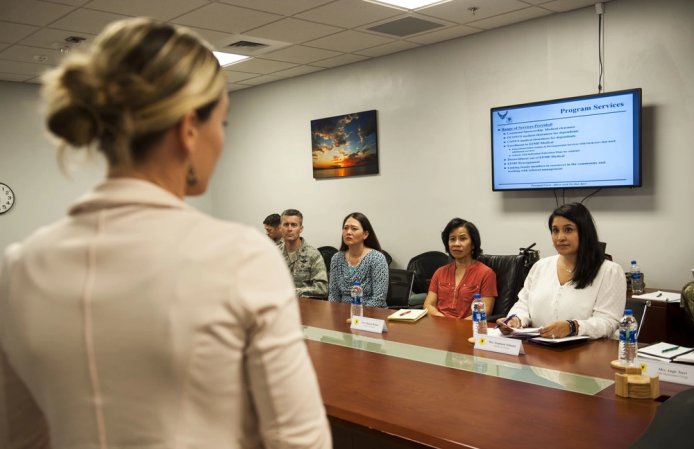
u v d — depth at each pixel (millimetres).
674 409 1215
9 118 6262
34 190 6398
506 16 4574
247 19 4434
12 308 677
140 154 671
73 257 661
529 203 4848
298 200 6770
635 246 4309
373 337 2582
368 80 5906
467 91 5156
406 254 5754
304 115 6582
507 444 1368
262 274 652
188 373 616
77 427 651
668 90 4062
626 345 1993
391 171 5805
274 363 641
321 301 3645
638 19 4152
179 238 646
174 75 634
